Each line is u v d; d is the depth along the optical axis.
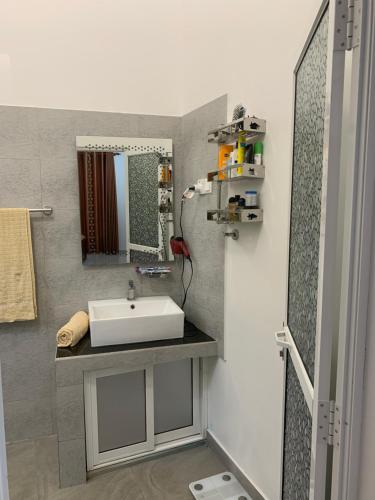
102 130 2.45
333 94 0.83
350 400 0.84
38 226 2.37
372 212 0.80
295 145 1.35
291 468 1.36
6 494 0.82
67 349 2.12
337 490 0.88
